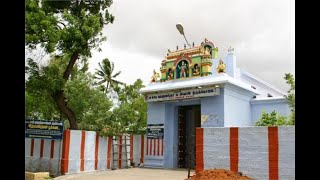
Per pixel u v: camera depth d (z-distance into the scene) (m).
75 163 16.05
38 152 16.33
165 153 19.45
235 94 18.53
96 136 17.66
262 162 9.71
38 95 18.16
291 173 9.23
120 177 14.48
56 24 16.78
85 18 17.39
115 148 19.03
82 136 16.64
